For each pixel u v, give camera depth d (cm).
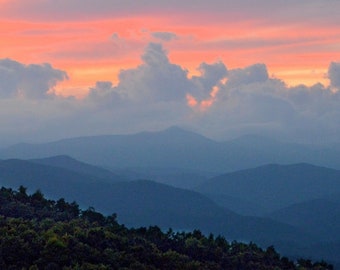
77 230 9375
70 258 8375
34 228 9381
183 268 9144
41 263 8144
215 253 10388
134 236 10269
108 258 8706
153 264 9156
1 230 8788
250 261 10562
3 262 7944
